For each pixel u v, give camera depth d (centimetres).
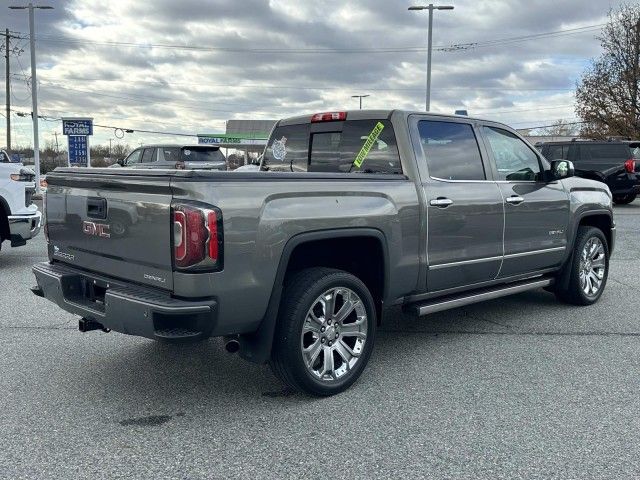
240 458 332
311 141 556
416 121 491
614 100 3180
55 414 388
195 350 516
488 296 545
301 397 417
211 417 385
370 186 435
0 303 673
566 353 510
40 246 1102
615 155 1828
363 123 509
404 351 517
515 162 575
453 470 319
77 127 2616
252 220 365
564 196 617
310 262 441
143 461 329
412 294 482
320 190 402
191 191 347
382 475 314
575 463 325
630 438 354
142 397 416
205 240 347
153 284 371
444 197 484
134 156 1983
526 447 343
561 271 655
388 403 406
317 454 336
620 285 787
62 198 450
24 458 331
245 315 372
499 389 430
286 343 390
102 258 412
